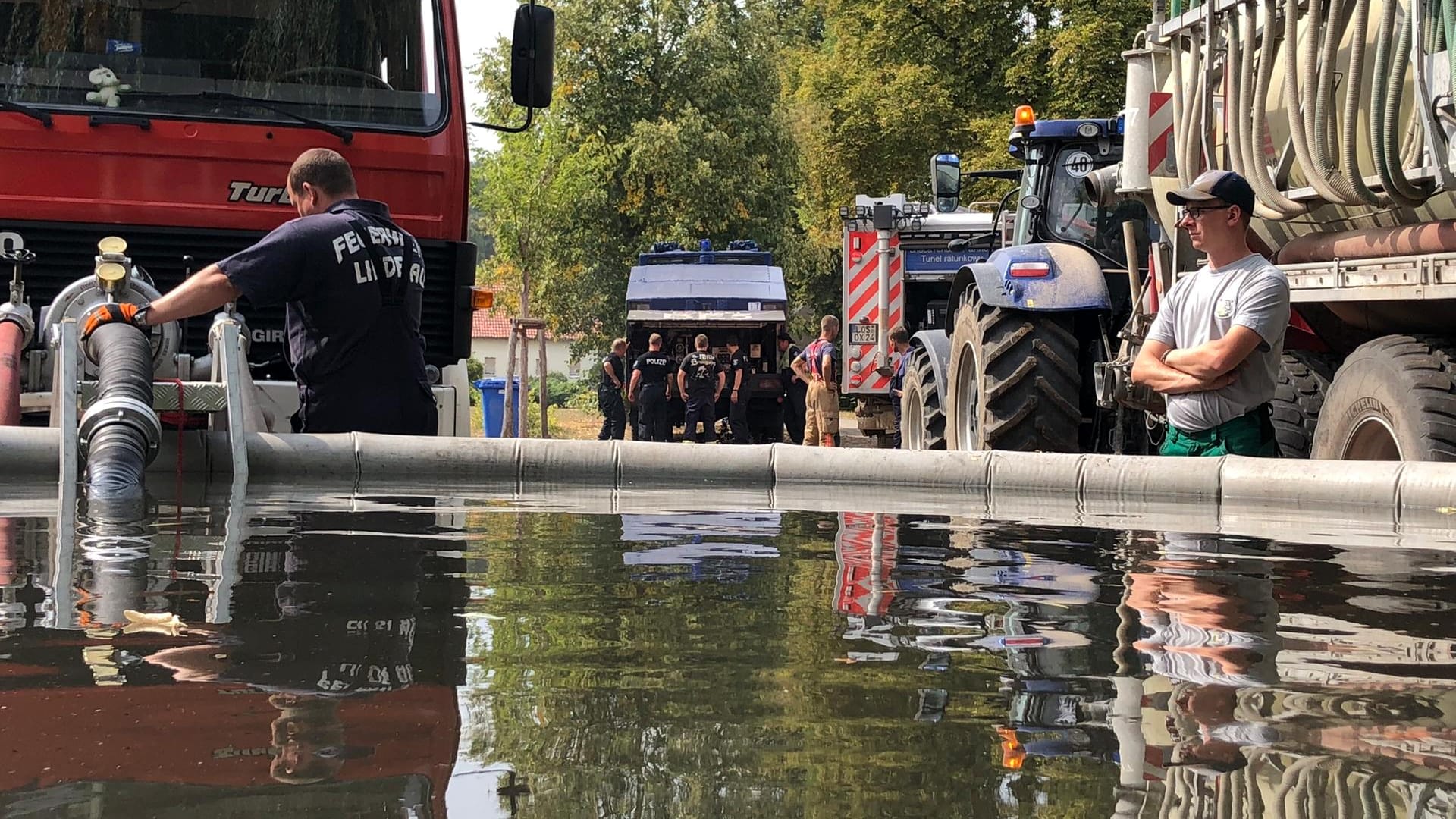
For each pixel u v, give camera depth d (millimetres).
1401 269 4746
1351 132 4750
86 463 4328
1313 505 4027
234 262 5129
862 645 1768
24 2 6223
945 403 9188
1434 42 4352
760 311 20875
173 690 1438
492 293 6844
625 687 1485
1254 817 1021
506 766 1143
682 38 35531
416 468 4719
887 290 15164
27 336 5137
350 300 5367
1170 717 1369
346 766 1135
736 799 1052
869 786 1096
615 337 35062
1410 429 4578
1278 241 5770
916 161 27531
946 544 3004
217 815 994
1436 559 2809
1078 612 2082
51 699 1385
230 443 4660
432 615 1979
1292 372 5777
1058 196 9766
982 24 26516
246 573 2412
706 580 2398
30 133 6129
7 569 2430
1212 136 5910
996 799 1062
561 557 2715
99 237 6234
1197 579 2492
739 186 35406
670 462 4785
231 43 6434
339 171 5547
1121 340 7465
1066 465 4430
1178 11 6207
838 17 29375
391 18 6637
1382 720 1360
